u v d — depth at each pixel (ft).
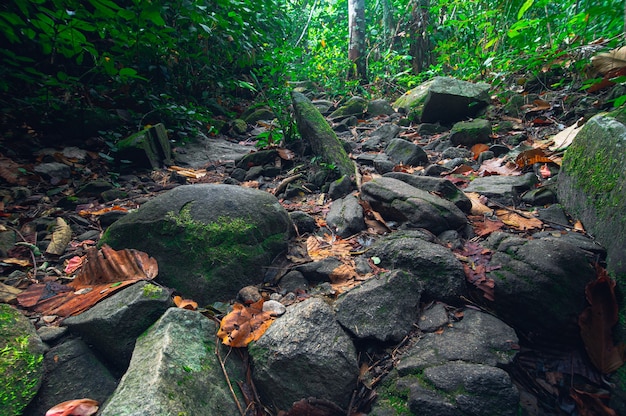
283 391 5.17
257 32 20.34
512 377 5.46
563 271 6.21
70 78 12.57
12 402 4.65
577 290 6.15
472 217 8.63
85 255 8.12
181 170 13.61
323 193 10.96
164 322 5.51
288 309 6.06
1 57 13.30
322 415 5.08
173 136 16.15
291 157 13.23
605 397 5.37
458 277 6.51
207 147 16.07
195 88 19.38
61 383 5.13
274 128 15.61
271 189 11.76
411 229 8.02
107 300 6.04
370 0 34.27
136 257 6.83
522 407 5.16
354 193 10.20
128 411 4.19
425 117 16.60
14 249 8.13
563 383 5.64
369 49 30.48
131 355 5.58
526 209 8.98
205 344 5.56
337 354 5.35
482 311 6.30
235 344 5.63
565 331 6.04
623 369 5.52
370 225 8.72
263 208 7.78
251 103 23.22
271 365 5.26
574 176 8.44
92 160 13.12
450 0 25.18
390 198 8.63
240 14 17.87
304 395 5.14
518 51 16.89
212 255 6.89
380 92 25.72
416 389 5.05
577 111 13.23
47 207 10.41
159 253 6.98
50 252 8.08
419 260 6.81
